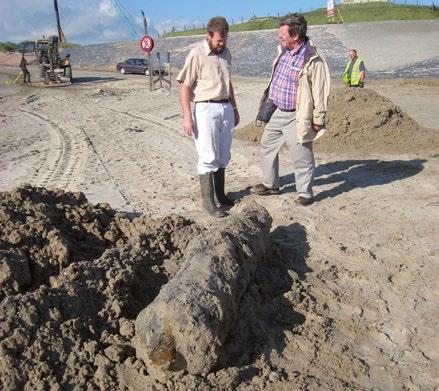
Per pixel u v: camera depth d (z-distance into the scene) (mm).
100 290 3672
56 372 3068
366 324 3871
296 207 6203
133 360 3166
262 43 43875
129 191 7348
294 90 5855
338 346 3578
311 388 3125
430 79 24594
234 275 3617
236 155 9227
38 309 3326
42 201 5234
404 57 34125
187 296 3197
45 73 30688
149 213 6273
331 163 8281
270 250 4785
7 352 3051
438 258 4828
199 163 5957
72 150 11070
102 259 4043
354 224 5633
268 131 6309
